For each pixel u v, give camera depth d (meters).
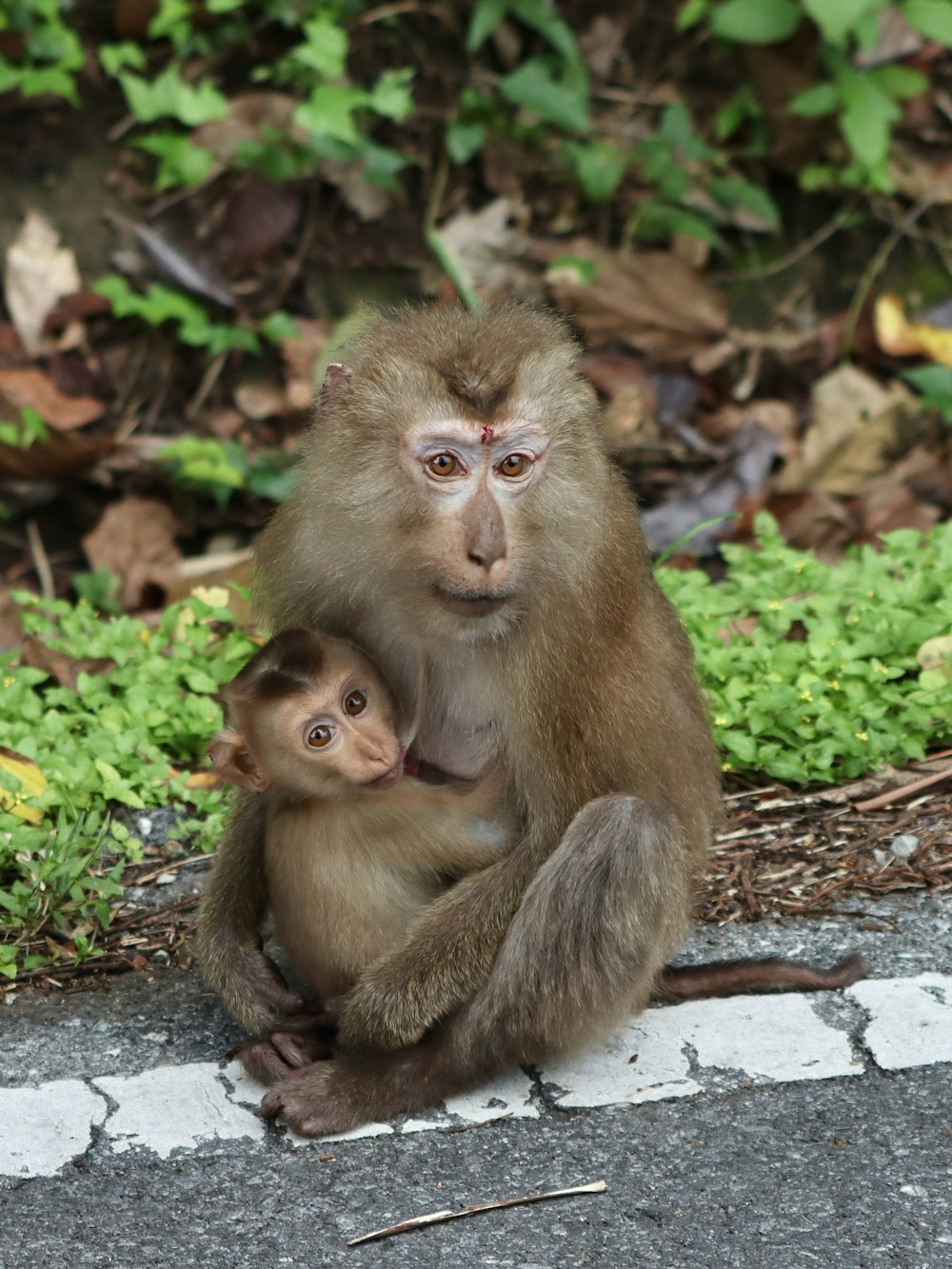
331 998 7.52
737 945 8.21
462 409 7.09
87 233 15.12
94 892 8.71
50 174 15.20
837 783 9.58
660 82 16.66
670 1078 7.18
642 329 15.30
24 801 8.99
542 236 15.87
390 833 7.32
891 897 8.56
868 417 14.75
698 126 16.53
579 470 7.32
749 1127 6.80
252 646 10.73
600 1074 7.22
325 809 7.28
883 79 15.94
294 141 15.53
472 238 15.58
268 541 7.98
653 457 14.57
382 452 7.27
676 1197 6.37
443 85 16.17
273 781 7.22
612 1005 7.16
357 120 15.90
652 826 7.14
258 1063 7.22
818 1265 5.95
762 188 16.36
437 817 7.38
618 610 7.41
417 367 7.20
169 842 9.30
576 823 7.18
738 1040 7.40
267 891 8.01
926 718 9.62
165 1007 7.89
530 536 7.20
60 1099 7.09
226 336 14.77
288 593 7.82
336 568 7.51
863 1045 7.31
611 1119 6.92
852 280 16.08
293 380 14.87
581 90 16.11
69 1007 7.89
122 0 15.65
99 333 14.91
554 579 7.27
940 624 10.18
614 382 14.87
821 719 9.60
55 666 10.82
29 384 14.30
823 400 14.89
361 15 16.12
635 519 7.80
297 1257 6.09
